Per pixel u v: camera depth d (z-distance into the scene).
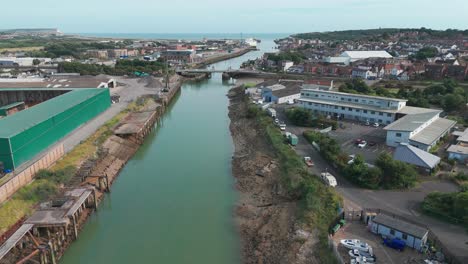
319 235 40.75
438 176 54.31
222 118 104.75
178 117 106.88
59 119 69.50
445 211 43.50
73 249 43.00
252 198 54.72
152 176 63.81
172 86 147.62
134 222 48.66
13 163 52.47
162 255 41.72
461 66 142.88
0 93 107.94
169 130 93.06
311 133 73.81
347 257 36.12
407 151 58.16
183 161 70.94
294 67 190.38
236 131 89.75
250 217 49.47
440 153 63.88
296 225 43.56
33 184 50.56
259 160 66.69
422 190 50.47
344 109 89.38
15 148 53.12
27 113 68.62
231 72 186.38
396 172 51.53
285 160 62.12
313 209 45.41
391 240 37.97
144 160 71.75
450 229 40.81
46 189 50.06
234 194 56.69
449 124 75.44
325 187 50.75
